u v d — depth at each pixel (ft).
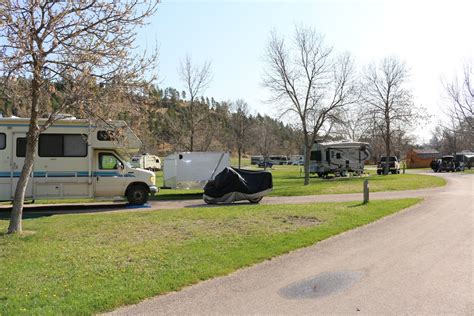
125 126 40.34
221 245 31.68
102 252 29.60
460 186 86.02
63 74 34.88
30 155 37.04
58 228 38.75
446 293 20.39
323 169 131.13
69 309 19.29
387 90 136.87
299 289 21.85
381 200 59.36
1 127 55.52
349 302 19.57
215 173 74.54
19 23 31.55
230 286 22.80
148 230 37.40
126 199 63.52
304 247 31.71
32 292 21.53
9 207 62.90
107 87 35.68
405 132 152.46
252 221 41.09
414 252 28.96
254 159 264.31
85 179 58.39
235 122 168.96
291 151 288.92
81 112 35.99
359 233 36.73
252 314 18.58
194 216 44.27
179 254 29.01
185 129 97.86
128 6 34.73
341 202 57.31
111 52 34.78
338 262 27.02
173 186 73.72
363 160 133.08
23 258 28.32
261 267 26.50
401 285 21.79
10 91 35.76
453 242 31.78
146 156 193.06
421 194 70.03
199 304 20.15
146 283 22.97
